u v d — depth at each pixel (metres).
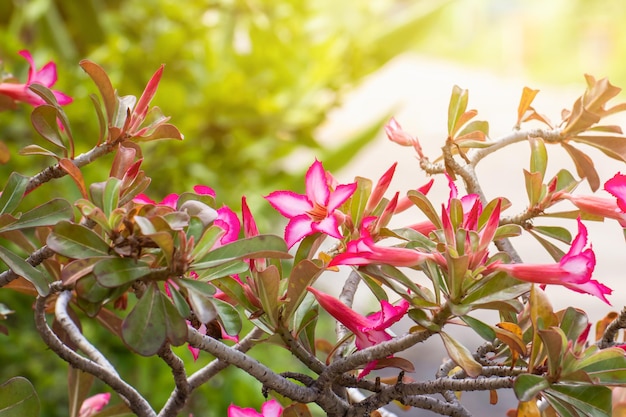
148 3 3.09
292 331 0.93
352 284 1.03
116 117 1.02
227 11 3.15
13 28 2.85
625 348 0.96
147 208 0.87
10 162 2.36
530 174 1.03
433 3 3.27
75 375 1.03
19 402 0.93
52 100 0.98
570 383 0.88
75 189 2.26
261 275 0.89
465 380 0.90
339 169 3.29
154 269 0.85
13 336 2.23
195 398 2.19
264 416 1.01
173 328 0.84
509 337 0.90
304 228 0.91
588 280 0.85
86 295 0.85
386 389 0.92
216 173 2.95
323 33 3.26
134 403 0.91
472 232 0.88
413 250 0.88
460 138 1.09
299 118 3.03
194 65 2.94
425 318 0.88
